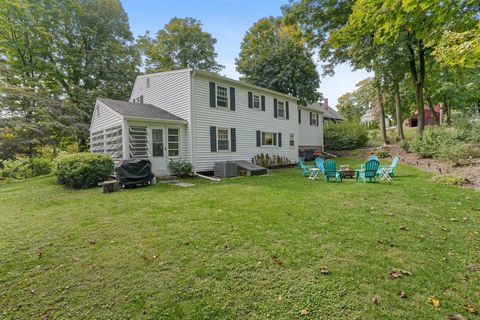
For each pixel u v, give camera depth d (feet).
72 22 59.26
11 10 48.44
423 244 10.96
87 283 8.62
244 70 83.30
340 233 12.44
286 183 28.99
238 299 7.60
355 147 71.51
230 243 11.55
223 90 42.29
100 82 63.21
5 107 43.24
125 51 68.44
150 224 14.52
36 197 23.97
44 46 55.72
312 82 77.71
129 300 7.67
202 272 9.11
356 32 14.98
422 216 14.65
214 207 18.15
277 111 54.34
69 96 58.49
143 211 17.42
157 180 32.83
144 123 33.73
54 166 28.86
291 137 59.06
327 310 7.02
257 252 10.57
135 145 33.01
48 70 57.00
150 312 7.14
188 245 11.44
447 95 63.77
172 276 8.91
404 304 7.16
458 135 35.94
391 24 13.25
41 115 45.83
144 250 11.03
